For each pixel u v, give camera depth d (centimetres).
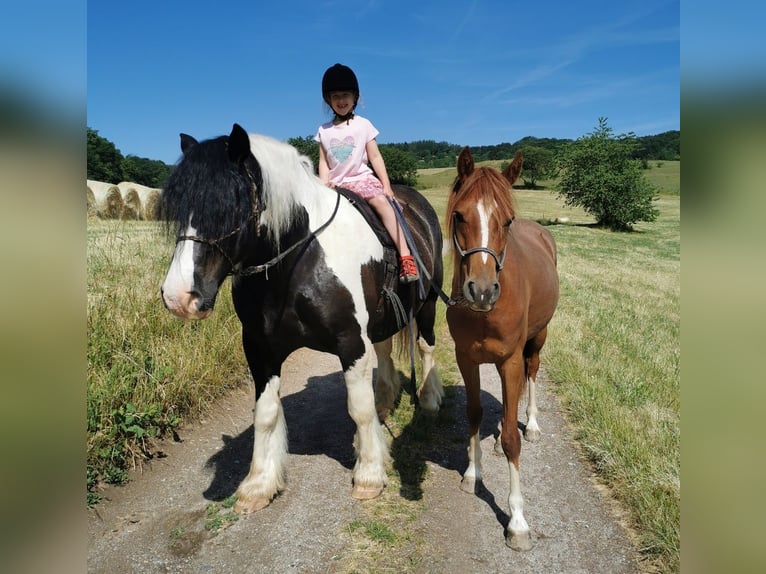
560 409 466
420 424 440
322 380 551
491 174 265
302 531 301
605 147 3094
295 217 298
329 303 307
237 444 404
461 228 263
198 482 349
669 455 350
